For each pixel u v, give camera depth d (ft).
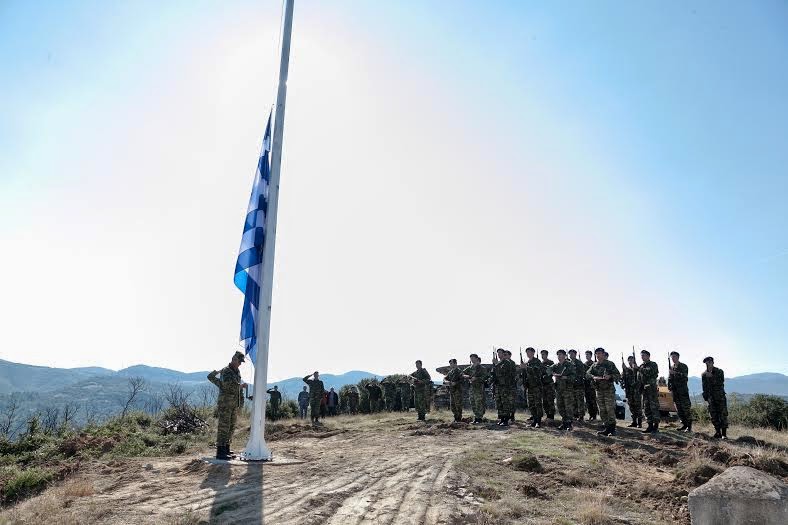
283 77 40.19
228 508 23.09
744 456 32.65
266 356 35.96
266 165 40.04
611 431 43.88
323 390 68.69
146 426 57.11
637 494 27.58
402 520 21.93
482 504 24.76
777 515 18.52
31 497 28.86
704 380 45.70
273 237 37.65
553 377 52.31
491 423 52.75
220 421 35.04
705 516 19.77
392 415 71.15
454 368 57.72
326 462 33.76
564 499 26.35
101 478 30.25
